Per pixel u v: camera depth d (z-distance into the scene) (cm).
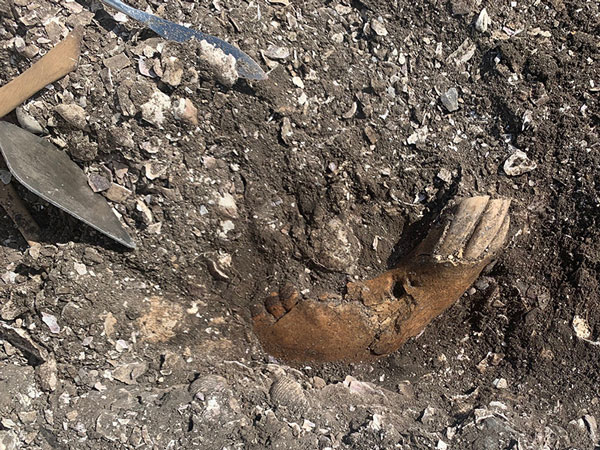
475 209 33
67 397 31
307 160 35
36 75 31
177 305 35
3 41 31
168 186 33
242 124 34
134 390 32
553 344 35
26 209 34
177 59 32
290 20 34
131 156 33
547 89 35
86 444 30
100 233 33
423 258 34
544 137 35
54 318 32
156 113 32
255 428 30
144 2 33
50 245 33
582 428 32
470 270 34
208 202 34
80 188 33
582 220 35
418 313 35
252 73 33
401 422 32
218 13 33
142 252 34
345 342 35
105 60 32
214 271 35
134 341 33
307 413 31
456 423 32
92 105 32
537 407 33
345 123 35
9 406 31
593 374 34
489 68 35
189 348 34
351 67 35
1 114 31
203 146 34
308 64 34
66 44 31
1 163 33
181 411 30
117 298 33
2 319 32
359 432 31
